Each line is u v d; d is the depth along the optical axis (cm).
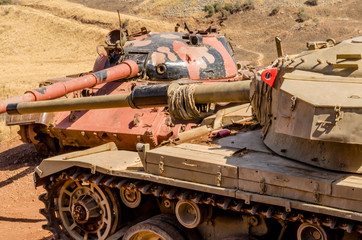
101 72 1300
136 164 888
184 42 1543
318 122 648
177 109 879
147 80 1423
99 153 955
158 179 796
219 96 860
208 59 1496
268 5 6619
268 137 841
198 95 868
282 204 670
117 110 1386
